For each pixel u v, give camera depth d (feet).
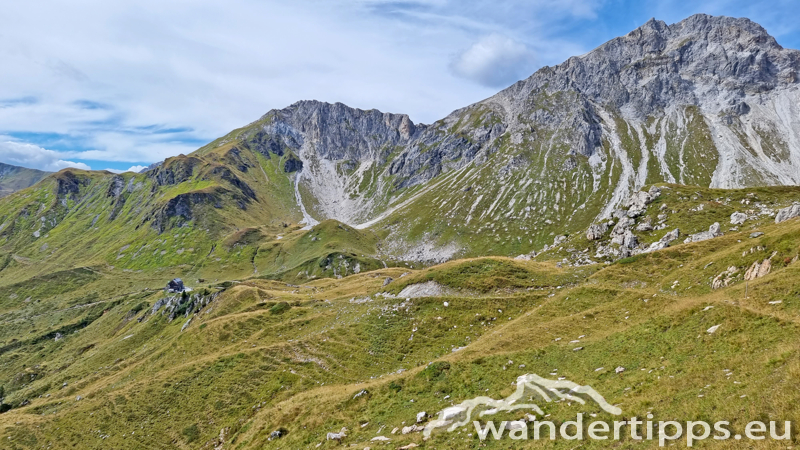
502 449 72.33
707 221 330.54
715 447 53.78
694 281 161.17
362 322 226.17
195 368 238.68
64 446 214.07
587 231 411.95
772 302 91.56
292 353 219.20
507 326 170.30
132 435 201.67
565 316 159.12
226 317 317.42
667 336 97.04
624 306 141.18
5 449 228.02
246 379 210.59
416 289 256.93
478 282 241.14
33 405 309.63
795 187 367.25
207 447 171.42
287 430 123.95
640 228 361.71
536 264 273.95
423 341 193.47
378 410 111.75
